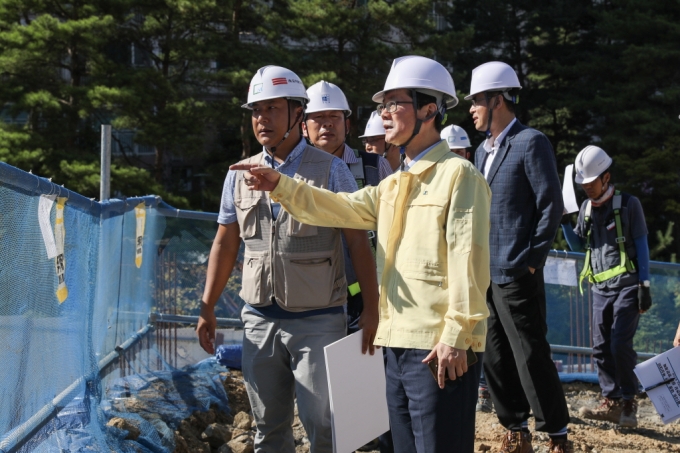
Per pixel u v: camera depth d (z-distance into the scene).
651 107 26.98
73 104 22.91
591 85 28.97
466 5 31.22
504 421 4.93
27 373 3.37
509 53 31.91
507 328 4.75
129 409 4.93
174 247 6.62
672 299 8.02
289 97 3.79
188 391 5.63
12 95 22.14
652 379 4.65
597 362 6.37
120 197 5.31
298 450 5.11
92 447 3.89
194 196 26.03
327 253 3.78
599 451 5.37
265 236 3.79
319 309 3.78
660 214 26.95
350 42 25.66
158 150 25.48
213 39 23.86
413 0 23.95
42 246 3.52
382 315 3.25
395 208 3.26
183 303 6.60
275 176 3.37
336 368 3.36
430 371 3.10
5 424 3.15
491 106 4.86
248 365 3.91
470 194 3.10
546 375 4.67
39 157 21.53
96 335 4.67
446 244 3.14
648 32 27.08
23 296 3.30
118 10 22.97
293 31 24.48
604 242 6.25
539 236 4.63
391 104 3.29
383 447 4.25
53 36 21.39
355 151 5.18
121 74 22.42
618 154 27.56
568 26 30.92
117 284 5.18
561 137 31.73
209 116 23.05
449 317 2.99
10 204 3.16
